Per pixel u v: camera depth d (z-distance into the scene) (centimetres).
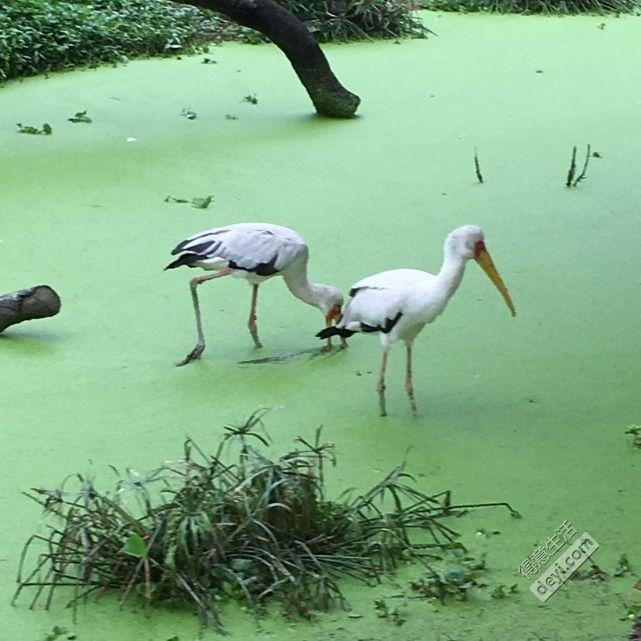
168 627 425
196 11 1382
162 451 540
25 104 1075
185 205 836
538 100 1128
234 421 567
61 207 824
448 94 1144
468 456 538
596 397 591
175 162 923
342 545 462
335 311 645
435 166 932
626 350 640
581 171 929
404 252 764
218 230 620
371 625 427
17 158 920
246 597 437
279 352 637
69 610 434
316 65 1028
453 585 443
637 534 481
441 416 572
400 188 881
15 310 636
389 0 1443
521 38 1398
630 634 423
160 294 700
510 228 811
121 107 1072
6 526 483
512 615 434
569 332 660
